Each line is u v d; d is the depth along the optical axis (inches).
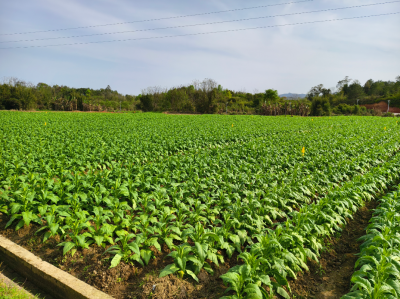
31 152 499.8
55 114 1626.5
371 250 206.4
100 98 3388.3
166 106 2785.4
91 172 355.9
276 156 502.3
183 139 705.6
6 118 1143.0
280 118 1747.0
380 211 278.8
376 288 147.4
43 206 258.8
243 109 2719.0
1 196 276.1
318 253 224.2
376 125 1198.3
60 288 183.5
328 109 2450.8
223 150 594.2
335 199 296.4
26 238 241.8
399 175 468.8
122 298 177.0
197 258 198.5
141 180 342.6
